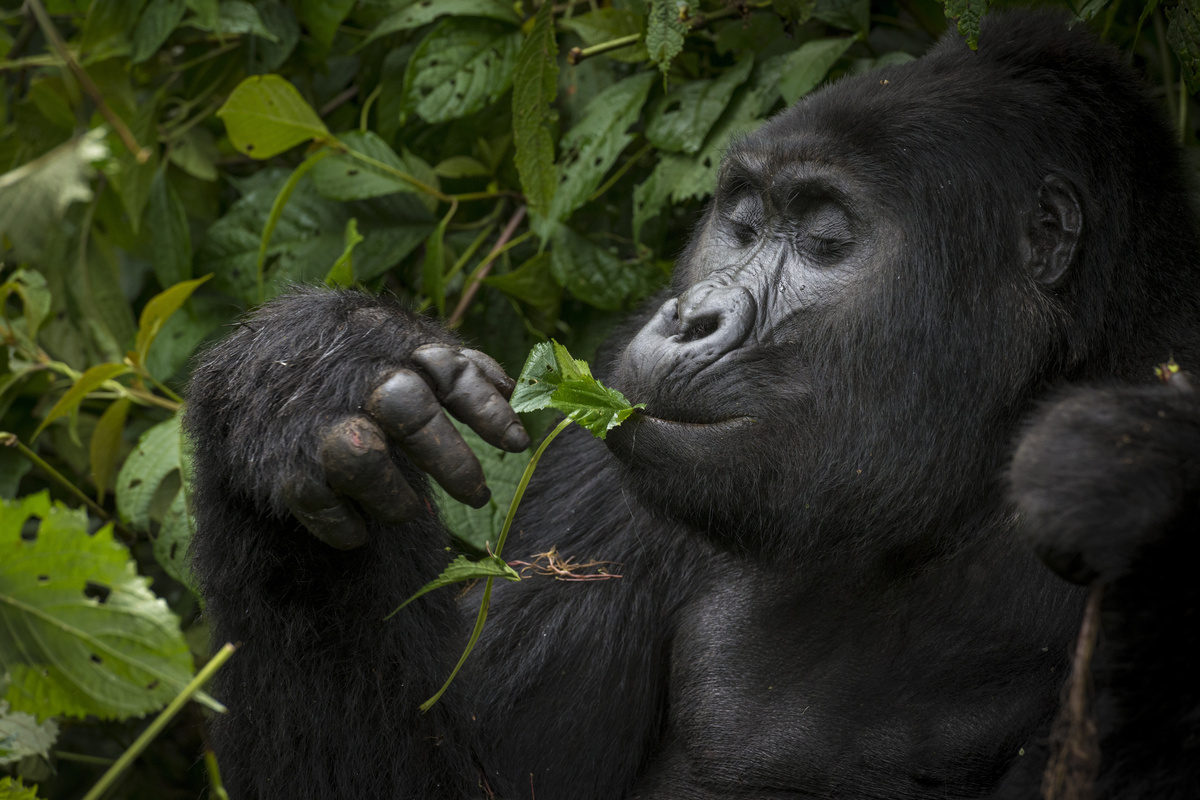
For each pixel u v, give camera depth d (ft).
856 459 11.09
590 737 13.11
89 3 19.11
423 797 11.99
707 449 10.80
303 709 11.49
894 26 17.69
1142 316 11.58
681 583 13.21
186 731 19.39
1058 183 11.17
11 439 15.74
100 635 8.00
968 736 11.09
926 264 10.94
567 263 16.71
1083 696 7.77
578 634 13.38
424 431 10.00
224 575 11.13
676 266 13.74
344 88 19.89
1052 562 8.09
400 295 18.99
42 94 18.76
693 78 17.10
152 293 20.66
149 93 19.80
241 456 10.50
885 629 11.74
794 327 10.98
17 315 18.24
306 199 17.66
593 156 16.16
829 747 11.52
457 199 17.39
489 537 14.64
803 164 11.17
